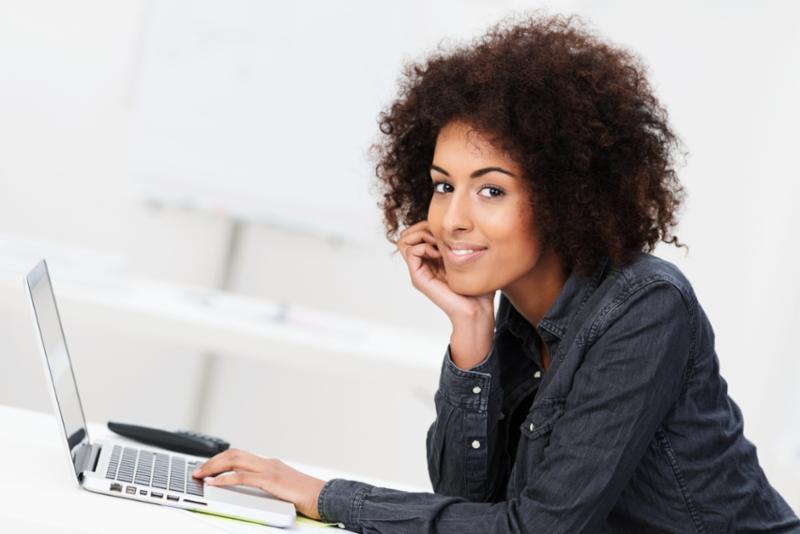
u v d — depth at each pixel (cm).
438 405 247
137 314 459
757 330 583
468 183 228
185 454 267
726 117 603
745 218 599
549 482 208
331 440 646
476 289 233
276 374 645
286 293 629
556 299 233
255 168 595
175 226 622
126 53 611
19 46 607
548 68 226
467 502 216
